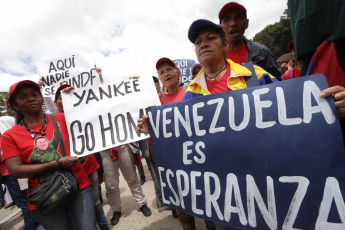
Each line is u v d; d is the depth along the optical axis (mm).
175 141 1203
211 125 1044
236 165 956
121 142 1556
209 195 1058
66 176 1402
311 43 790
